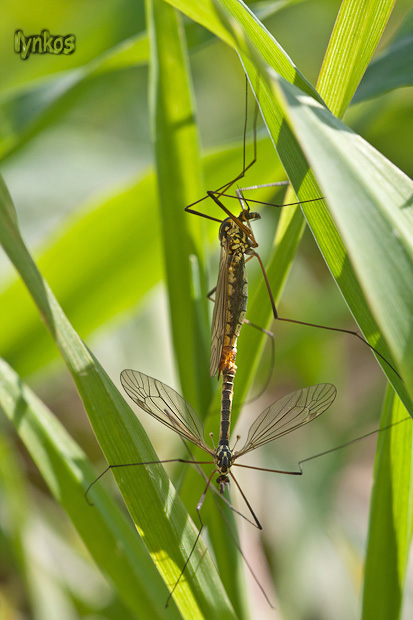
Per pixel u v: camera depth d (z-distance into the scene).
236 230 0.29
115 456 0.27
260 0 0.30
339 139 0.25
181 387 0.29
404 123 0.37
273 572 0.34
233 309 0.29
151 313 0.36
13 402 0.28
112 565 0.28
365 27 0.27
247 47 0.25
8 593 0.33
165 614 0.28
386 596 0.28
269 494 0.35
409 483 0.28
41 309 0.27
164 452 0.34
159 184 0.29
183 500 0.29
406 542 0.28
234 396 0.29
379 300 0.24
